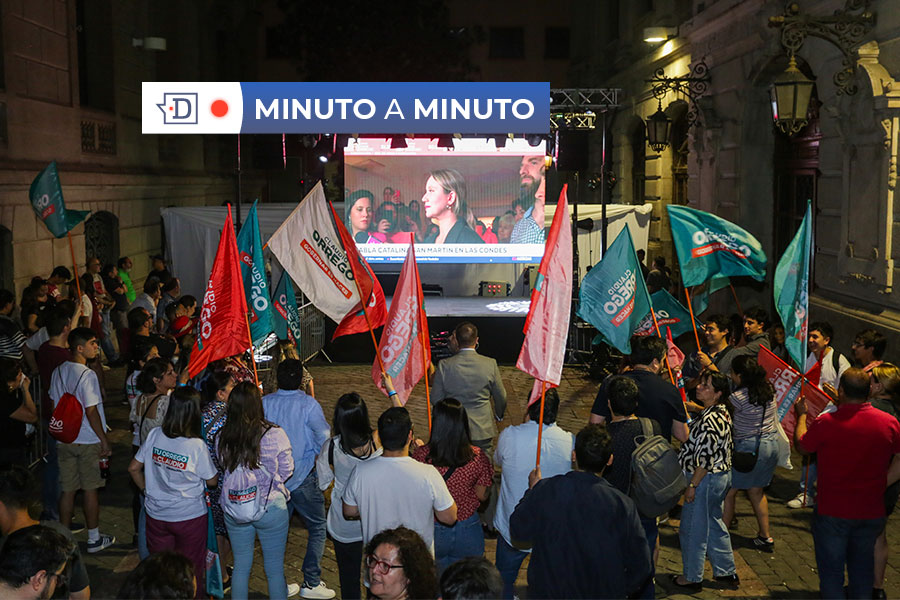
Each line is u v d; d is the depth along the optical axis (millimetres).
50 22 16797
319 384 13961
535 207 18391
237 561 5898
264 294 7988
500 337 15750
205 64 28109
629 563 4680
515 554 5988
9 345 9969
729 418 6637
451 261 18531
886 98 10500
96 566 7328
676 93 19844
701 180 18422
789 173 14945
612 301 7461
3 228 14562
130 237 21469
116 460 10086
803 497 8547
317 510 6664
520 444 5895
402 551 3732
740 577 7082
